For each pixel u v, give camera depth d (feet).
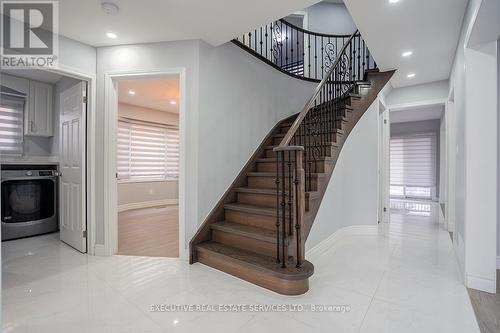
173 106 19.52
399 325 5.68
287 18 19.40
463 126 8.23
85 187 10.02
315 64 17.49
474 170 7.42
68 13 7.66
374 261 9.32
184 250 9.39
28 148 13.41
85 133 9.93
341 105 12.23
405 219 16.56
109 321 5.82
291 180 7.75
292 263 7.56
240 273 7.88
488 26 6.61
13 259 9.39
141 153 19.95
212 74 9.92
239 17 7.98
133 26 8.43
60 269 8.54
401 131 25.18
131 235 12.41
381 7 7.86
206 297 6.82
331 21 18.61
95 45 9.67
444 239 12.09
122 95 16.60
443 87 13.94
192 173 9.39
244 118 11.47
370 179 12.92
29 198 12.19
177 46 9.45
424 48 10.39
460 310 6.25
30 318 5.92
